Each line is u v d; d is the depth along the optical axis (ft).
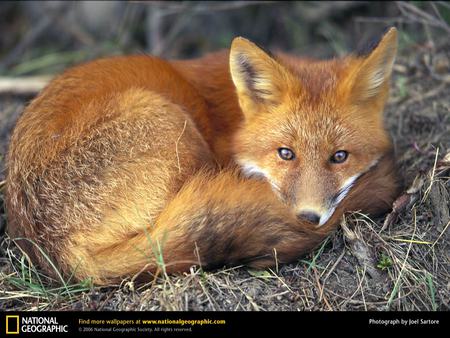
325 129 14.10
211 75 16.37
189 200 12.90
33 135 14.37
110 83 15.17
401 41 22.15
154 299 12.55
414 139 18.02
